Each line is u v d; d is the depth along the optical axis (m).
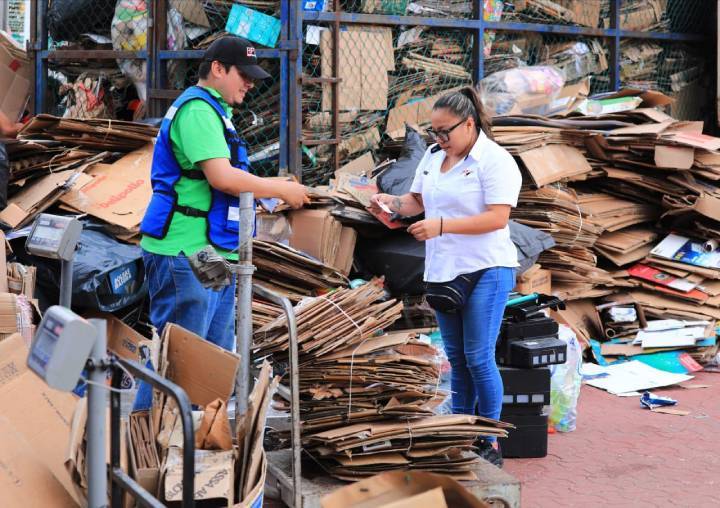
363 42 7.25
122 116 7.71
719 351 6.99
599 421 5.52
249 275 3.69
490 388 4.31
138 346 5.10
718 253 7.11
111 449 2.63
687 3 9.08
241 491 3.18
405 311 6.03
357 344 4.02
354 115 7.28
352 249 6.14
